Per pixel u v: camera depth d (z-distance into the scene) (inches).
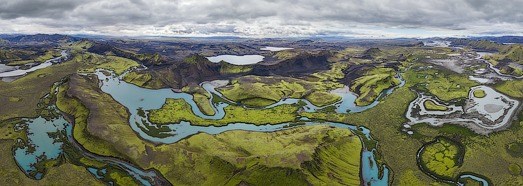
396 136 6884.8
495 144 6451.8
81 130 6663.4
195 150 5974.4
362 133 7047.2
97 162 5634.8
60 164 5541.3
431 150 6259.8
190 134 6914.4
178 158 5649.6
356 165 5718.5
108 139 6166.3
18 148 6058.1
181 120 7706.7
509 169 5600.4
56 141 6368.1
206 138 6461.6
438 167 5679.1
